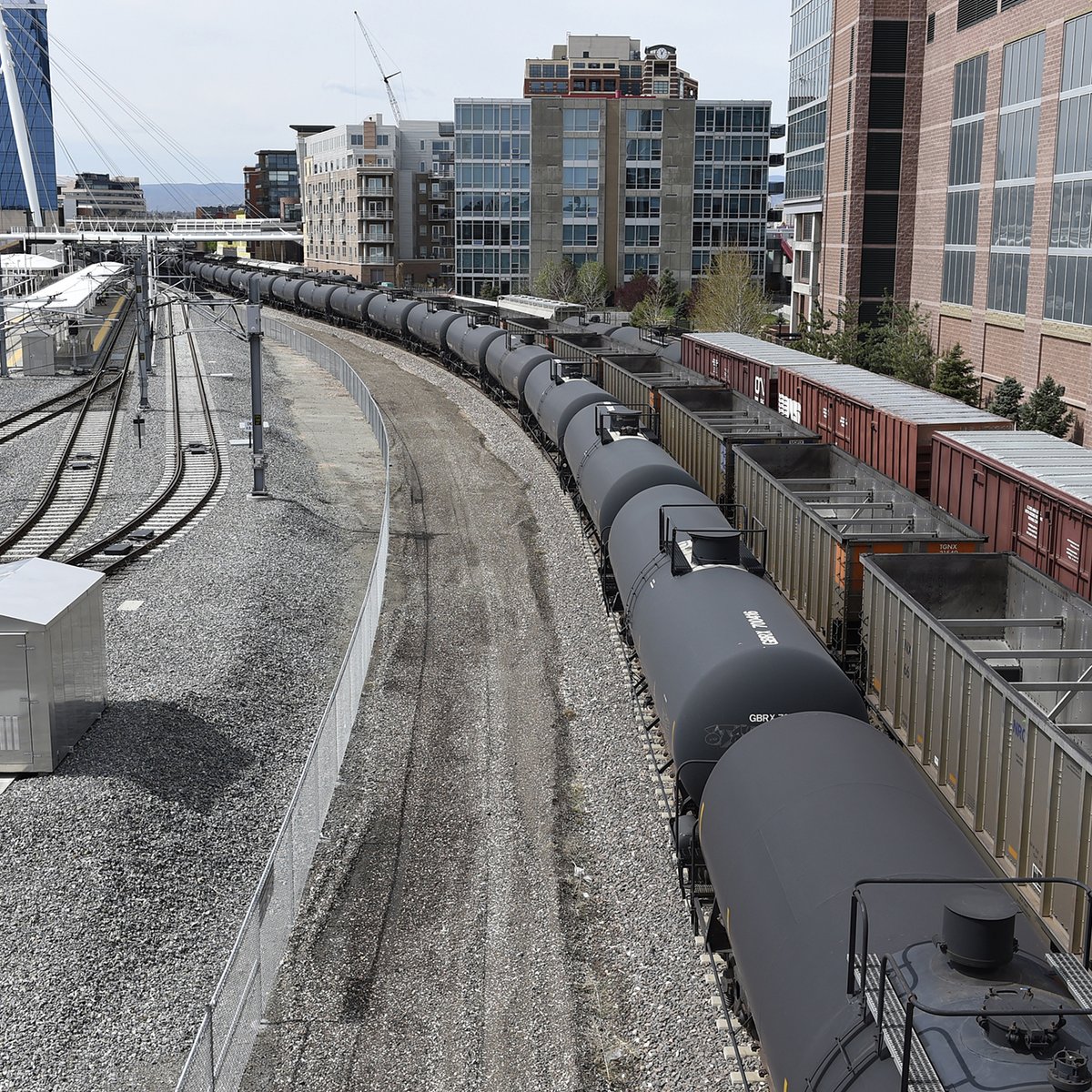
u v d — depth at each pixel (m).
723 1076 11.05
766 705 11.77
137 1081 11.36
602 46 169.25
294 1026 12.31
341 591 27.61
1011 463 18.39
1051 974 7.02
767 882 8.90
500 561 29.06
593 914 14.23
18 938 12.99
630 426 24.80
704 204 119.00
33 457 40.31
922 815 8.77
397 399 53.28
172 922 13.80
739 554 15.14
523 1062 11.73
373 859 15.62
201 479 36.81
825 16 71.62
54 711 16.67
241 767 17.75
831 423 28.03
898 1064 6.53
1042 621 14.44
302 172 167.00
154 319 86.00
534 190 117.12
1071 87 41.75
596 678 20.95
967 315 53.31
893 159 63.34
